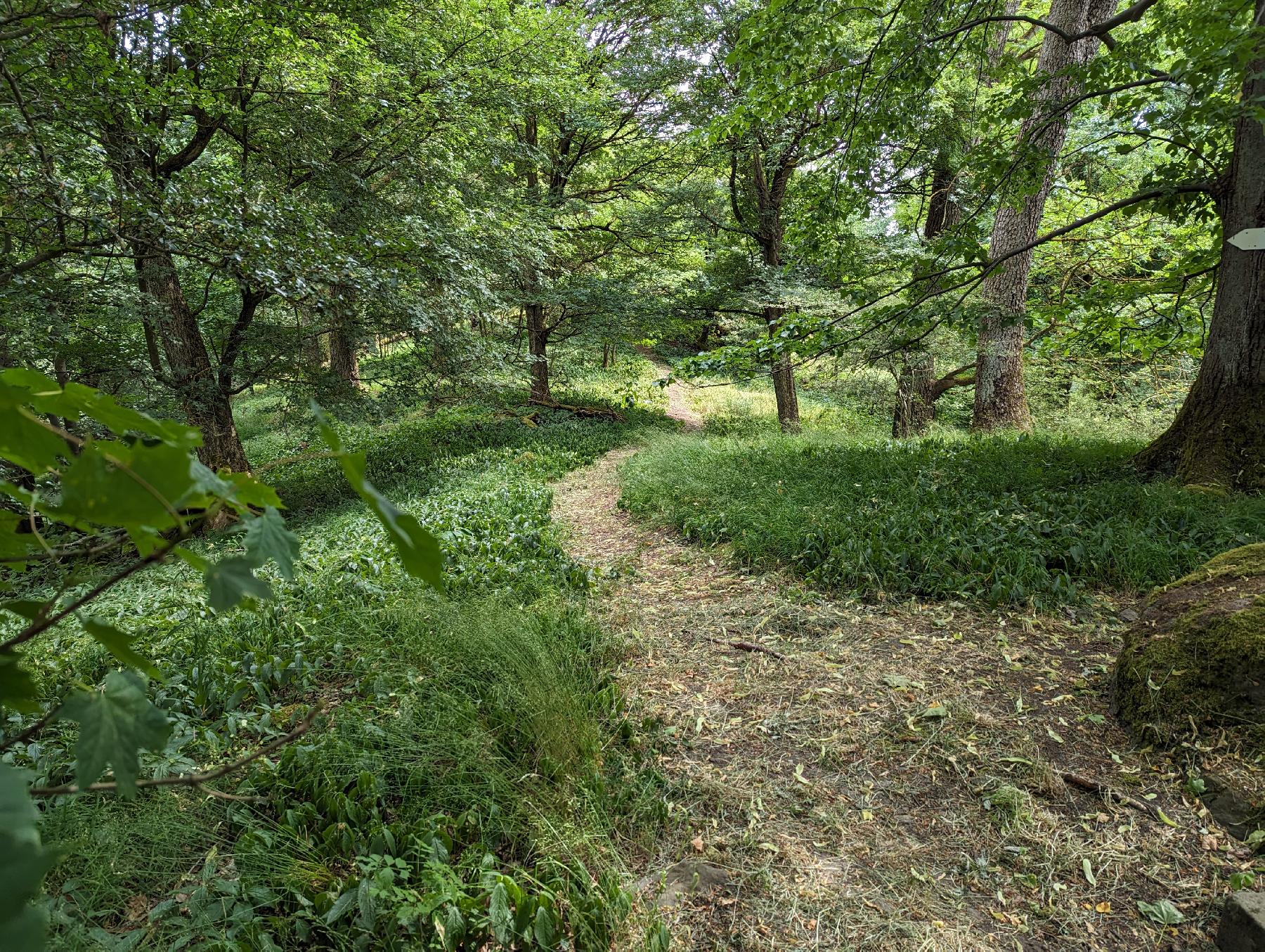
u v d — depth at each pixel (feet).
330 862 8.90
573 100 45.32
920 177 44.14
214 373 36.42
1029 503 21.20
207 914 7.72
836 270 30.76
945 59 26.22
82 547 2.33
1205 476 20.92
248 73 30.30
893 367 44.73
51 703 12.32
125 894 8.24
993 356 39.65
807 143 27.40
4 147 18.43
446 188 37.47
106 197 19.49
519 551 22.53
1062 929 8.48
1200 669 10.94
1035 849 9.61
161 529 2.01
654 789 10.85
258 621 16.21
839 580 18.28
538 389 66.03
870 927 8.60
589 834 9.46
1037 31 49.49
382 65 31.32
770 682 14.26
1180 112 18.38
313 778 9.98
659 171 58.08
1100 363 49.26
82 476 1.71
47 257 18.40
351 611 16.40
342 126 33.01
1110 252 42.04
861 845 9.97
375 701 12.51
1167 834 9.56
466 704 12.05
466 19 38.27
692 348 98.12
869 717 12.78
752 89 24.90
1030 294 40.04
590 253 62.49
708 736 12.62
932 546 18.13
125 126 22.81
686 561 22.15
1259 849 9.02
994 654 14.39
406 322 35.22
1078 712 12.27
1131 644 12.35
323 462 48.44
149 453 1.72
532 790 10.28
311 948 7.71
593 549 25.45
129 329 31.50
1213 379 21.56
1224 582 12.16
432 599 16.70
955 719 12.37
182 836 9.00
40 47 17.84
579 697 12.57
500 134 42.24
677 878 9.40
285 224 24.99
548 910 7.99
